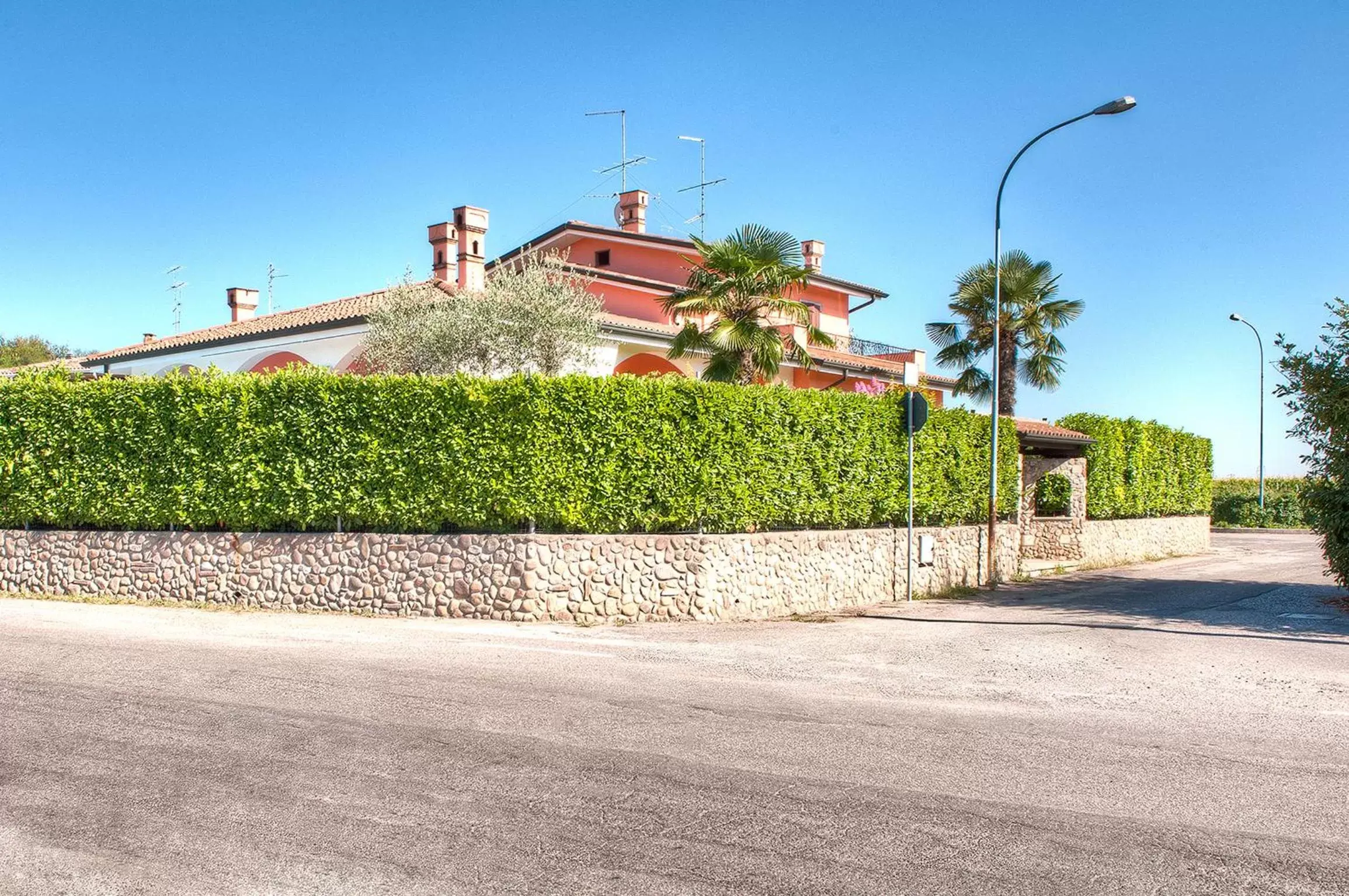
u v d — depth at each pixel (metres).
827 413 15.21
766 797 5.27
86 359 26.70
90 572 14.36
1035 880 4.24
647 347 23.56
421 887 4.12
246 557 13.45
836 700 7.75
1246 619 13.46
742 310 20.84
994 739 6.57
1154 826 4.91
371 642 10.30
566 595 12.35
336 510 13.07
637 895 4.06
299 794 5.24
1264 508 46.19
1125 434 27.12
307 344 22.30
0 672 8.27
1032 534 24.70
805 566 14.46
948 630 12.23
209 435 13.67
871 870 4.33
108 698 7.30
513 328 19.34
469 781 5.47
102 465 14.27
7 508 14.90
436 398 12.84
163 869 4.29
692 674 8.79
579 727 6.69
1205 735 6.75
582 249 31.00
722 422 13.45
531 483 12.52
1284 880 4.27
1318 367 15.19
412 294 20.23
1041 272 31.00
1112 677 8.96
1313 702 7.92
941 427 18.03
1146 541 28.05
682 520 13.09
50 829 4.72
